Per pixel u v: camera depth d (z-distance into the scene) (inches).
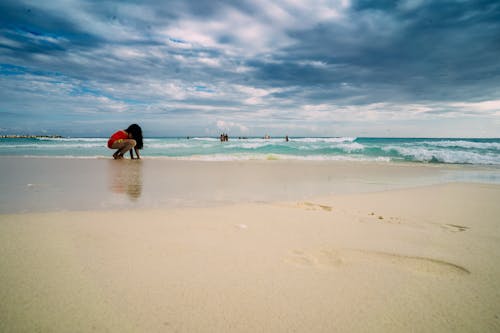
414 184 265.9
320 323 55.9
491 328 55.1
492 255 91.6
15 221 119.0
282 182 263.1
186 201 172.6
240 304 61.6
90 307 58.6
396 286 71.2
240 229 114.8
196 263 81.3
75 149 764.0
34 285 66.4
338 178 299.1
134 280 70.2
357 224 127.1
